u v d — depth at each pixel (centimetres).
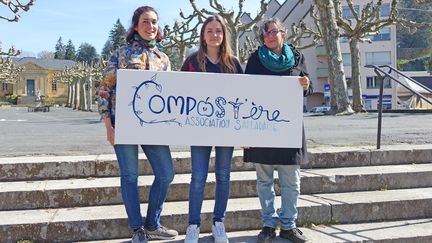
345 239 407
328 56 1819
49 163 507
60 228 409
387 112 2209
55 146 728
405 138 771
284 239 410
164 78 393
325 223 452
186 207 452
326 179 506
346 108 1838
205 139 398
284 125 405
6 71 6612
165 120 394
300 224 447
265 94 403
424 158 591
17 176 500
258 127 403
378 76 592
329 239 407
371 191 512
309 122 1349
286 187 407
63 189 457
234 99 402
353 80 2194
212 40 399
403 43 8594
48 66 11238
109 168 519
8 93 9950
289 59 401
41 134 1071
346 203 458
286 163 396
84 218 416
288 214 405
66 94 10225
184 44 3141
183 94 395
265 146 401
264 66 407
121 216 422
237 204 459
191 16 3125
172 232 413
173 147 666
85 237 414
